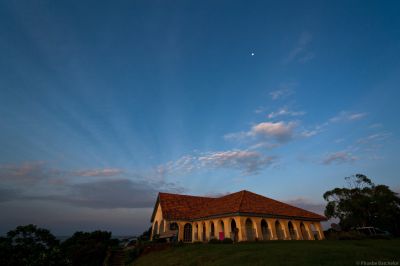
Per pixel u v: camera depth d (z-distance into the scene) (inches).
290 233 1347.2
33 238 1034.1
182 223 1472.7
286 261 602.9
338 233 1349.7
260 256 682.8
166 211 1512.1
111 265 1190.3
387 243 963.3
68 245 1670.8
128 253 1208.8
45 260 953.5
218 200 1663.4
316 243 967.0
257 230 1182.3
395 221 1688.0
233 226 1326.3
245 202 1309.1
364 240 1149.1
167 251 1030.4
